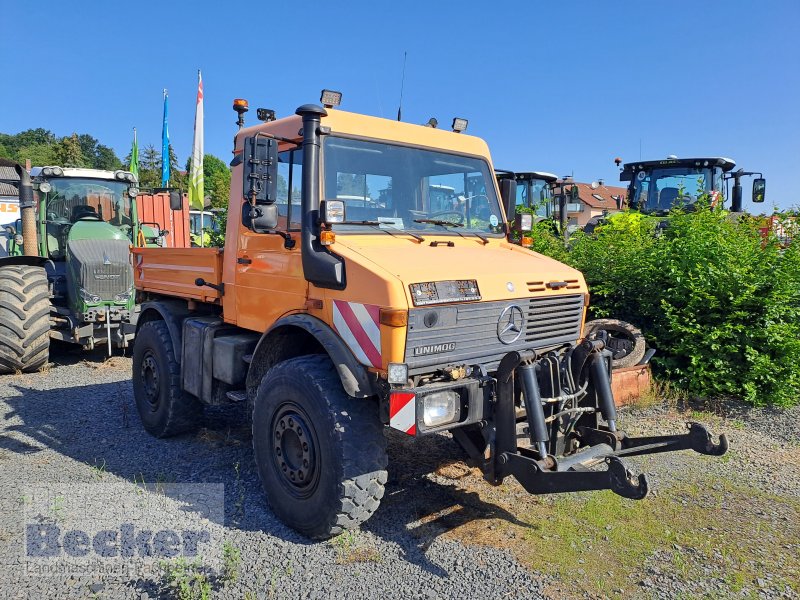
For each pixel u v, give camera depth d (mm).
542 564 3568
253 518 4117
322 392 3701
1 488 4555
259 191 3934
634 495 3035
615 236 8133
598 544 3799
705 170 11273
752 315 6516
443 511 4223
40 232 9414
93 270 8617
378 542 3805
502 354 3996
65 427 6027
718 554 3693
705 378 6562
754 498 4434
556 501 4375
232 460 5168
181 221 17750
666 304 6789
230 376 4730
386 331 3453
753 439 5594
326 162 4035
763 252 6770
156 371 5672
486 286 3844
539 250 8508
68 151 54781
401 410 3352
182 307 5891
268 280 4434
